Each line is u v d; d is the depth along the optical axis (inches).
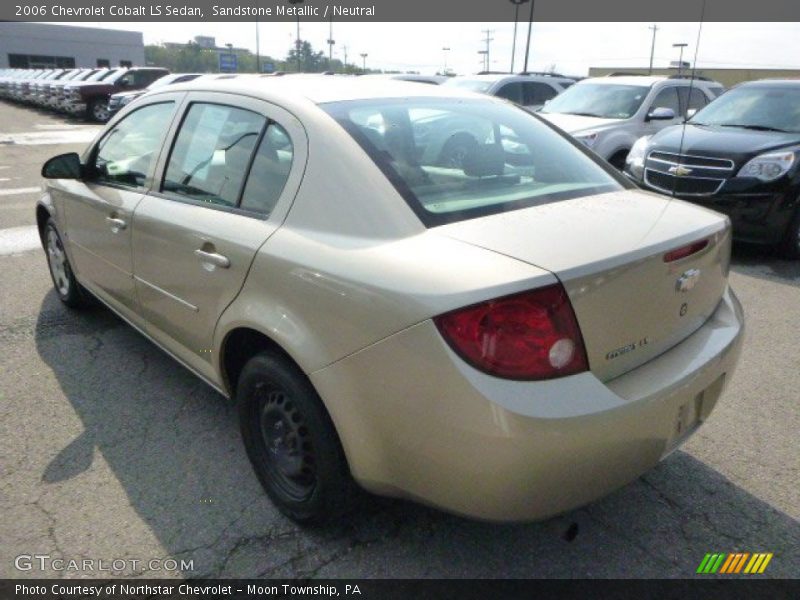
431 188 89.7
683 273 86.1
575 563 91.1
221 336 101.1
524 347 70.5
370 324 76.6
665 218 92.4
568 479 73.1
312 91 105.6
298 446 92.8
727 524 98.9
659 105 364.2
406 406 74.9
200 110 118.5
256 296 92.5
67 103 888.3
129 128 139.6
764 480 109.5
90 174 150.5
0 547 93.0
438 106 111.8
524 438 69.2
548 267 72.6
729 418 128.7
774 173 229.1
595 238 80.9
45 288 202.4
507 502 73.0
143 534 96.1
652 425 77.8
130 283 131.4
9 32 2066.9
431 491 77.4
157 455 115.8
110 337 165.8
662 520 99.7
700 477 110.2
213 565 90.7
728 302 102.0
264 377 94.0
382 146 93.0
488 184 97.1
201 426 125.4
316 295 82.8
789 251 239.6
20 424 125.0
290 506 96.9
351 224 85.0
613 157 338.0
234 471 111.6
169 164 121.4
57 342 162.2
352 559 91.9
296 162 94.7
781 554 92.9
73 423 126.0
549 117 366.0
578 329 73.3
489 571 89.7
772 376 146.6
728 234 98.6
